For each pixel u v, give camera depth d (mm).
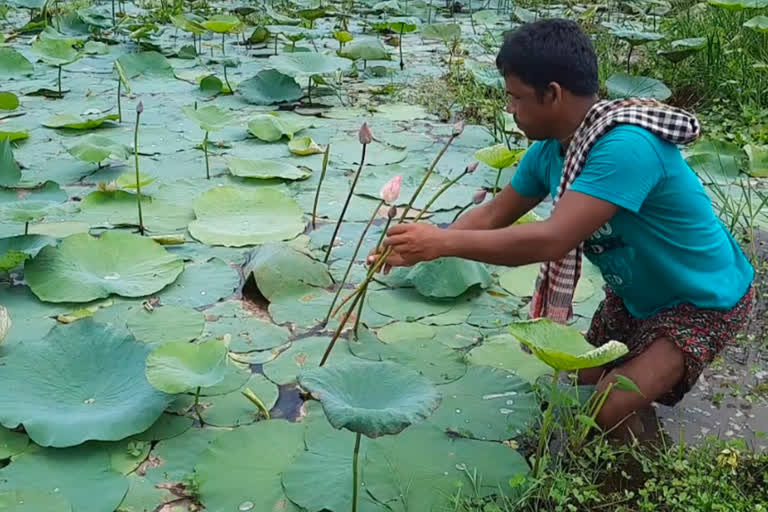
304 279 2672
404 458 1894
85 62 5398
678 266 1942
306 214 3207
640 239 1930
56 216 3094
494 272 2838
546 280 2115
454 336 2422
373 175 3594
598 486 1853
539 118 1934
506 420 2043
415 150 3920
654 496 1842
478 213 2285
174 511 1745
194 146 3893
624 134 1819
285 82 4672
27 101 4539
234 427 2008
